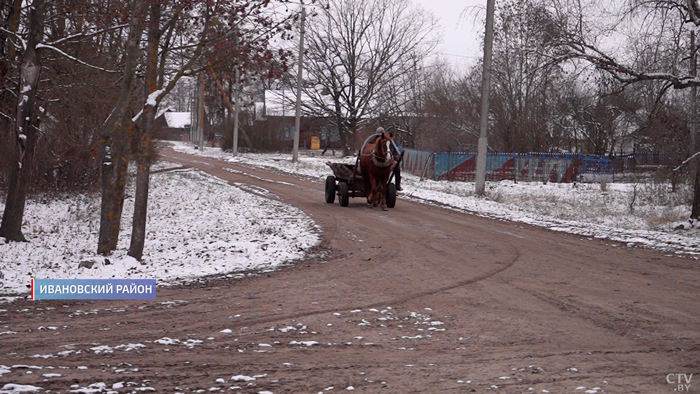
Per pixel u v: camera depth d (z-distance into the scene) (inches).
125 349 269.7
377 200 916.0
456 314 344.5
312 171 1697.8
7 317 329.7
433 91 2154.3
